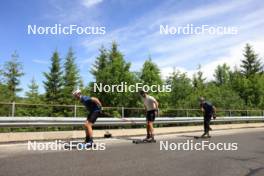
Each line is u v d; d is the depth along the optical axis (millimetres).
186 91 45375
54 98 46500
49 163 6383
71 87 46812
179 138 12703
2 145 9023
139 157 7398
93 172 5574
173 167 6199
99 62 40625
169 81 45938
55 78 47219
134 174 5473
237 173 5715
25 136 10195
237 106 35812
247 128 21438
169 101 42531
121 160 6930
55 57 47312
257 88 54844
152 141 10992
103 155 7629
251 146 10008
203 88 58031
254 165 6562
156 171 5770
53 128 15609
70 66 48062
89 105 9242
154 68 39781
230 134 15172
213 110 13141
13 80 45000
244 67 66688
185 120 17781
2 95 42031
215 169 6062
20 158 6938
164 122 16375
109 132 13016
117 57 38750
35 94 51812
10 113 10867
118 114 33625
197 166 6352
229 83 64500
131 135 13891
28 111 20391
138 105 37406
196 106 38438
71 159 6938
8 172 5430
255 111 26797
